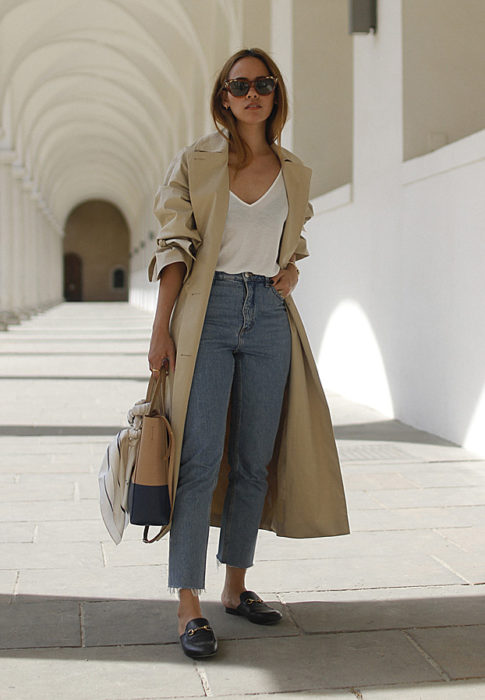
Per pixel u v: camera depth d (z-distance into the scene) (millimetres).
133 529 4340
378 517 4531
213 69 17078
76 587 3463
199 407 2865
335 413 8289
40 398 9484
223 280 2906
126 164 44938
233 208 2912
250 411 3018
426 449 6422
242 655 2805
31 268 35188
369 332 8609
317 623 3082
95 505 4809
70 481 5410
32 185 33000
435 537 4160
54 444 6703
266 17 13875
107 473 2924
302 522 3076
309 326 11039
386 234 8062
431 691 2533
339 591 3418
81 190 58906
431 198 7000
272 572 3646
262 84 2895
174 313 2961
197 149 2977
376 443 6680
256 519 3104
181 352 2869
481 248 6125
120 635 2971
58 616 3146
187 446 2883
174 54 20484
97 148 43094
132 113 31641
